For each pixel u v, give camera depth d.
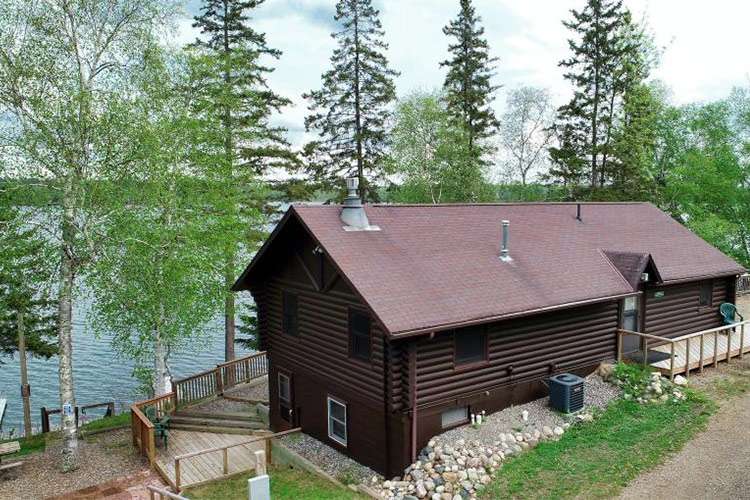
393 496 11.13
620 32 35.97
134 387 28.88
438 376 12.46
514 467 11.49
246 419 17.58
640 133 35.28
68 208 14.54
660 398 14.45
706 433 12.70
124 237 15.77
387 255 13.27
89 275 15.85
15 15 13.89
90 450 15.84
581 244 17.47
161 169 16.89
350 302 13.09
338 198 32.91
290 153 26.09
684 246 20.12
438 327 11.52
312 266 14.38
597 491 10.59
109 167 15.08
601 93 36.38
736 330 20.42
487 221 16.75
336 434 14.23
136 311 16.97
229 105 21.61
